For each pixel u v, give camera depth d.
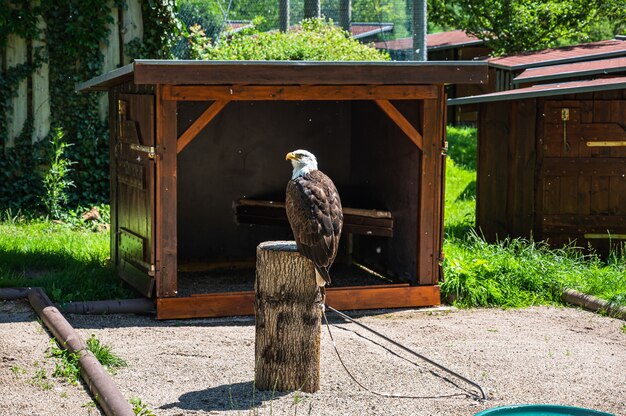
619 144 11.83
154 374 6.92
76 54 14.38
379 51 20.14
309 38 17.62
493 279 10.02
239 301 9.01
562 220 11.96
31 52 14.18
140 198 9.23
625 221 11.90
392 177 10.39
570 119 11.86
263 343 6.52
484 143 12.77
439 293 9.56
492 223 12.62
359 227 10.45
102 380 6.32
